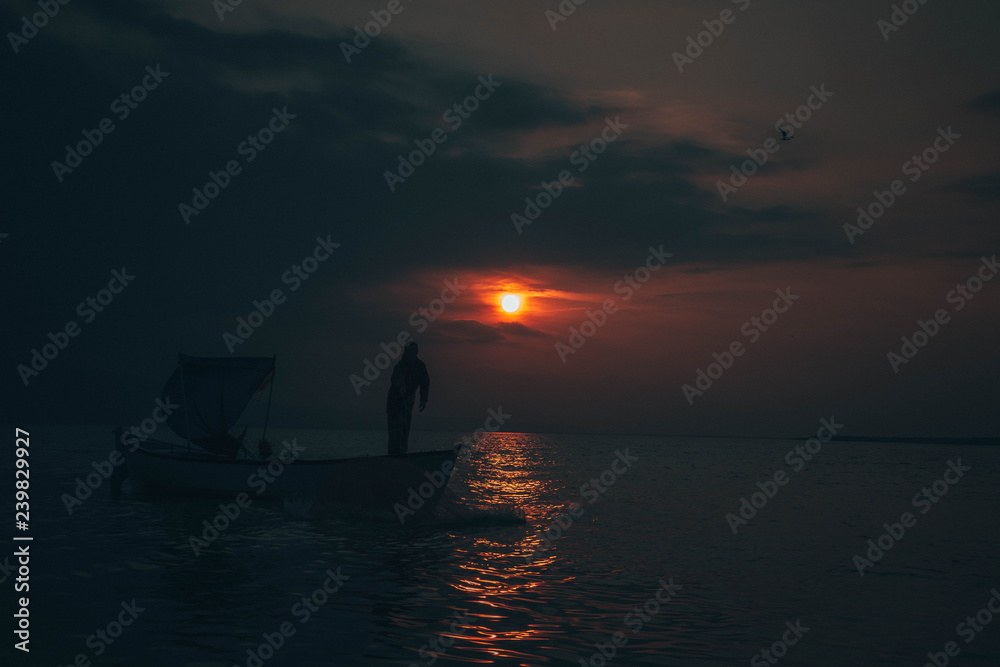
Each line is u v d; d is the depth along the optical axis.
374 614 7.24
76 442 59.91
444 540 12.37
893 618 7.84
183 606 7.36
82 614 6.97
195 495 17.33
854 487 29.92
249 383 19.27
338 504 14.91
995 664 6.27
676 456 65.88
